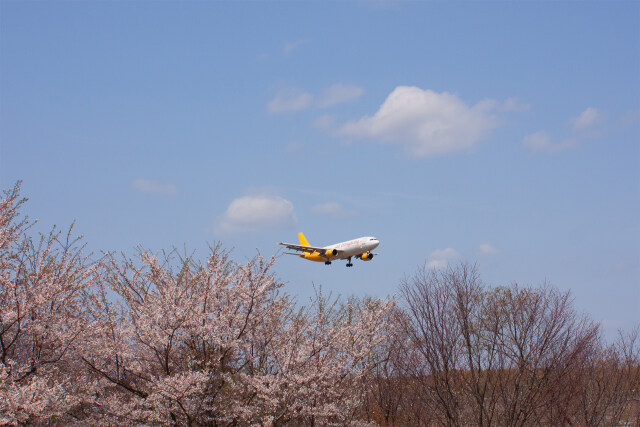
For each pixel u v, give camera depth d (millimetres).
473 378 22141
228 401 17984
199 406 17141
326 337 19297
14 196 16078
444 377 22391
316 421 19250
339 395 19625
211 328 17672
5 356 15414
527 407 21609
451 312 22703
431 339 22266
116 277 18109
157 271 18047
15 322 15562
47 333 16125
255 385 17766
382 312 21812
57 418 16953
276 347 19297
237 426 18422
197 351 18297
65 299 16422
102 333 17328
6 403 13633
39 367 15945
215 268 18359
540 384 21734
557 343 22219
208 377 17188
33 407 13750
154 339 17312
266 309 19031
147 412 16859
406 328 22703
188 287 18266
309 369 18984
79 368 17500
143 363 18547
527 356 22062
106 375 17375
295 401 18562
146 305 17438
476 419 22188
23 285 15836
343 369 19859
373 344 21312
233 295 18469
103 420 17562
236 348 18344
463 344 22594
